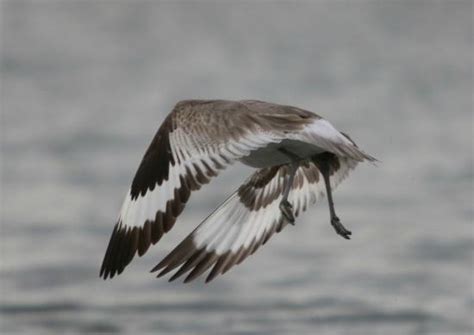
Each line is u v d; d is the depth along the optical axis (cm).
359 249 1769
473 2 4819
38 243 1798
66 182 2152
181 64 3628
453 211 1961
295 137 638
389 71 3372
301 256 1745
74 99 3025
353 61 3578
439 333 1416
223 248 784
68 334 1416
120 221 654
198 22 4631
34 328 1450
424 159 2327
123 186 2120
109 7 4962
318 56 3712
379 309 1501
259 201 798
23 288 1598
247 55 3791
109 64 3625
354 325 1448
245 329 1426
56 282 1630
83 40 4125
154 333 1420
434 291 1561
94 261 1714
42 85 3238
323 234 1867
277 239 1848
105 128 2638
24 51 3825
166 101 2986
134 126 2669
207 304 1533
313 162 763
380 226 1888
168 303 1541
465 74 3300
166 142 641
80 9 4903
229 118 636
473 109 2806
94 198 2036
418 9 4719
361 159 638
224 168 622
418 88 3092
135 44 4066
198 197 2080
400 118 2694
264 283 1623
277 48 3922
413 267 1664
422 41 3981
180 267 774
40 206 2000
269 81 3238
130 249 645
